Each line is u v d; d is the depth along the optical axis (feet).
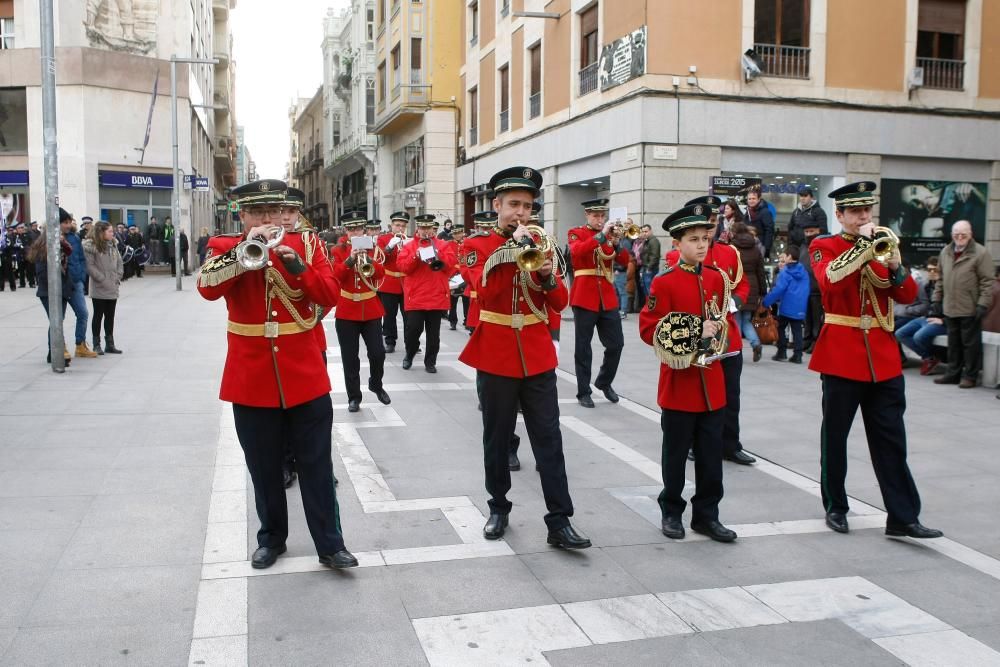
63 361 33.88
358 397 28.32
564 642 12.89
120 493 19.10
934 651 12.78
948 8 64.49
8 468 20.81
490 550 16.42
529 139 81.41
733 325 22.33
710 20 58.49
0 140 102.58
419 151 115.55
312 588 14.56
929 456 23.27
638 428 26.45
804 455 23.49
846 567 15.84
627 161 59.98
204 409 27.48
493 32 93.56
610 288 29.48
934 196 65.21
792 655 12.62
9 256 74.02
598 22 65.67
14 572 14.85
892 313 17.51
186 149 113.19
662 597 14.46
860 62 62.08
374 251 35.68
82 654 12.19
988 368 32.32
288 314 15.07
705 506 17.24
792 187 61.26
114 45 108.27
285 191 14.94
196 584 14.58
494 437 16.99
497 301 16.79
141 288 83.46
